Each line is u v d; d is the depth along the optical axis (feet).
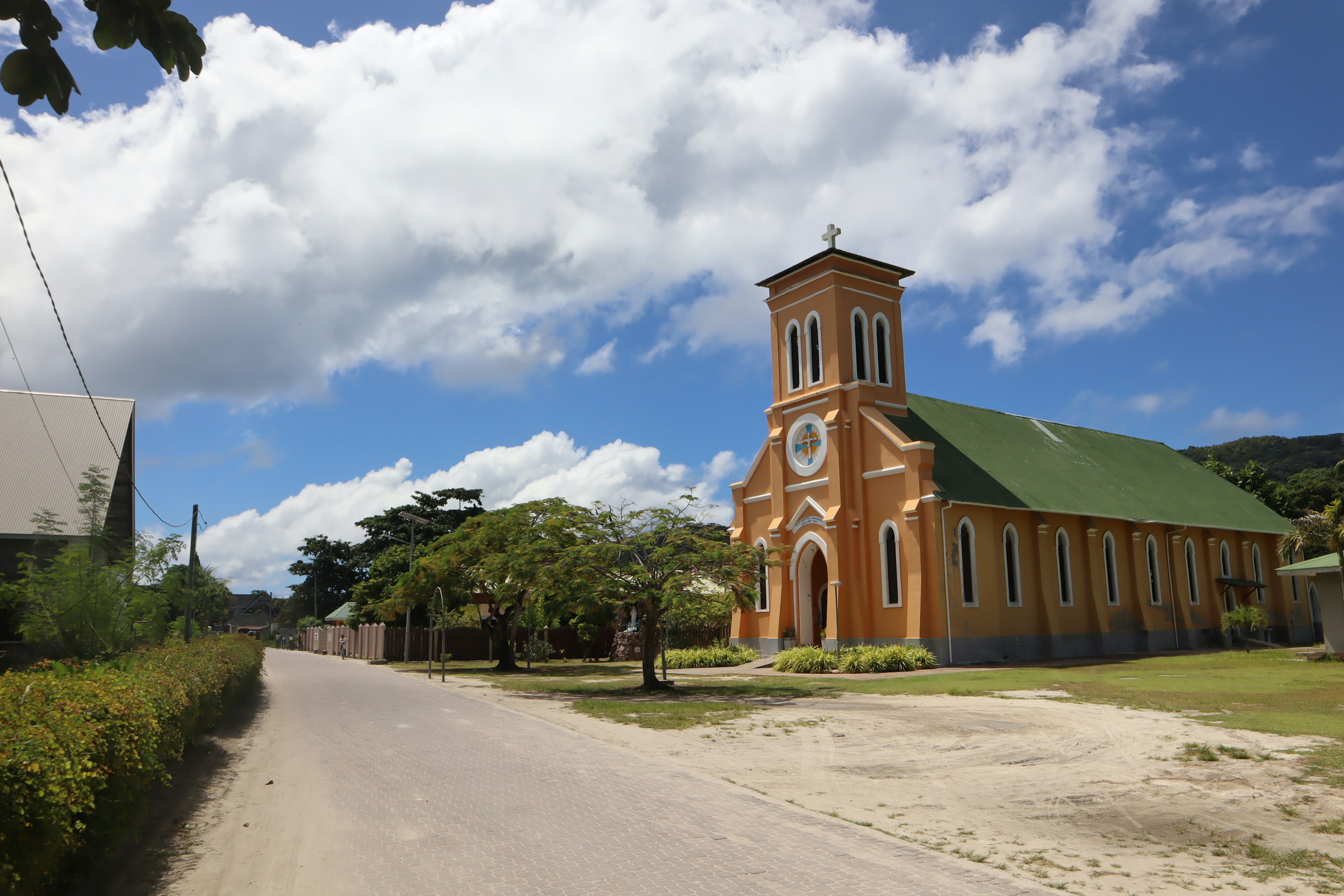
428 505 270.67
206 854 28.43
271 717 66.44
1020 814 33.22
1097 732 52.01
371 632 193.16
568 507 109.40
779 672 114.83
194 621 177.47
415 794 37.27
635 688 91.40
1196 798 35.29
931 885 24.57
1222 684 79.05
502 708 72.13
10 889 18.01
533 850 28.27
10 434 105.70
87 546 86.28
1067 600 133.69
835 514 125.90
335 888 24.79
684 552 94.02
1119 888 24.54
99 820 24.32
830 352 132.87
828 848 28.25
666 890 24.21
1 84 11.87
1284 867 26.53
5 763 18.44
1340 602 116.16
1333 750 44.19
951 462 132.05
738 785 38.50
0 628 85.05
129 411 115.24
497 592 102.73
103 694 28.45
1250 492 212.64
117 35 12.17
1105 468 163.63
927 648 114.73
